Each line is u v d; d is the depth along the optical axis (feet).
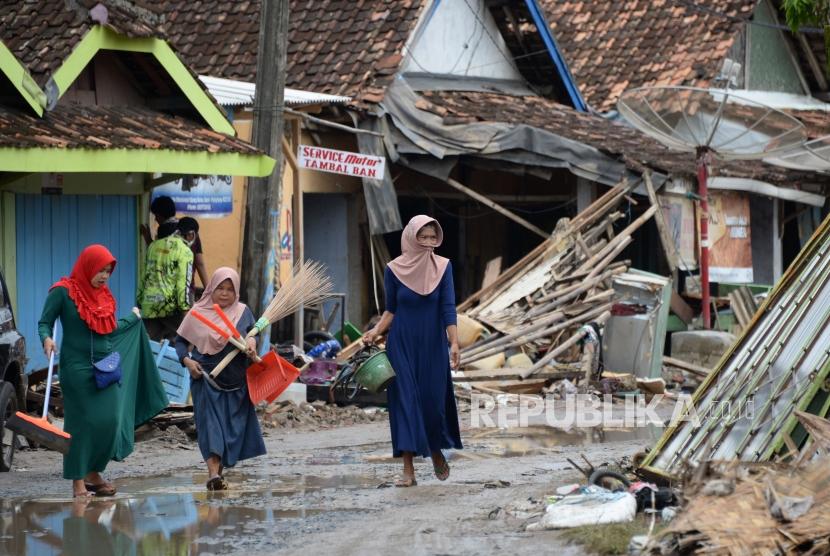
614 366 87.20
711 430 41.09
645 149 103.45
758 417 39.52
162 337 73.31
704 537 30.58
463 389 79.00
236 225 89.76
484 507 41.65
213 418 47.91
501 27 116.06
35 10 69.97
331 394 73.67
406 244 47.55
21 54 66.90
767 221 116.57
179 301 72.43
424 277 47.29
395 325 47.39
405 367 47.09
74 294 46.29
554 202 111.55
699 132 95.96
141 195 77.51
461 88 110.32
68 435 45.16
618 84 124.36
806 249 46.44
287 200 91.25
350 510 42.55
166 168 67.51
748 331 44.73
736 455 38.63
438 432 47.62
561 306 89.20
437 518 39.96
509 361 85.10
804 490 32.27
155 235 85.15
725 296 107.55
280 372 48.78
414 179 105.70
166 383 66.64
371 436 63.98
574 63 128.77
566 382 82.23
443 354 47.62
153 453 58.85
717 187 105.50
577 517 36.91
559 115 110.73
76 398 46.21
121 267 75.92
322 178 96.43
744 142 96.43
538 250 94.17
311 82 98.99
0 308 54.60
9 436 56.95
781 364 41.45
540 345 87.40
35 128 63.26
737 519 31.01
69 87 70.23
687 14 131.13
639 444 60.64
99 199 74.02
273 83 72.54
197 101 74.69
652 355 86.53
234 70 105.70
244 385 48.78
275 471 52.85
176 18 112.78
